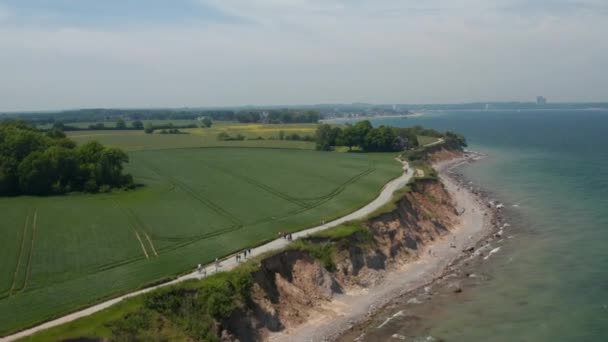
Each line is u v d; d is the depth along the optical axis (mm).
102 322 44062
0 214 79625
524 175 143750
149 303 47625
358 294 62281
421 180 105125
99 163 99562
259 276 56000
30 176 94375
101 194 96250
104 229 72438
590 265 67562
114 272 56531
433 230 85688
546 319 53219
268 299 54562
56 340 40594
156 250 64125
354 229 70250
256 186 104750
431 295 61000
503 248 77250
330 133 177000
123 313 45750
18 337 42000
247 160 140875
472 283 64000
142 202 89438
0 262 58906
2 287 52062
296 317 55375
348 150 177500
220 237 69438
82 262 59469
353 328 53500
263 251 62562
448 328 52531
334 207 87062
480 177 143125
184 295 50000
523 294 59750
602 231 82562
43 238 67812
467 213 100438
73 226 73500
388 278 67562
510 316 54438
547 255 72625
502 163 171250
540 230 85688
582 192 114562
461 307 57281
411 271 69938
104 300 49312
